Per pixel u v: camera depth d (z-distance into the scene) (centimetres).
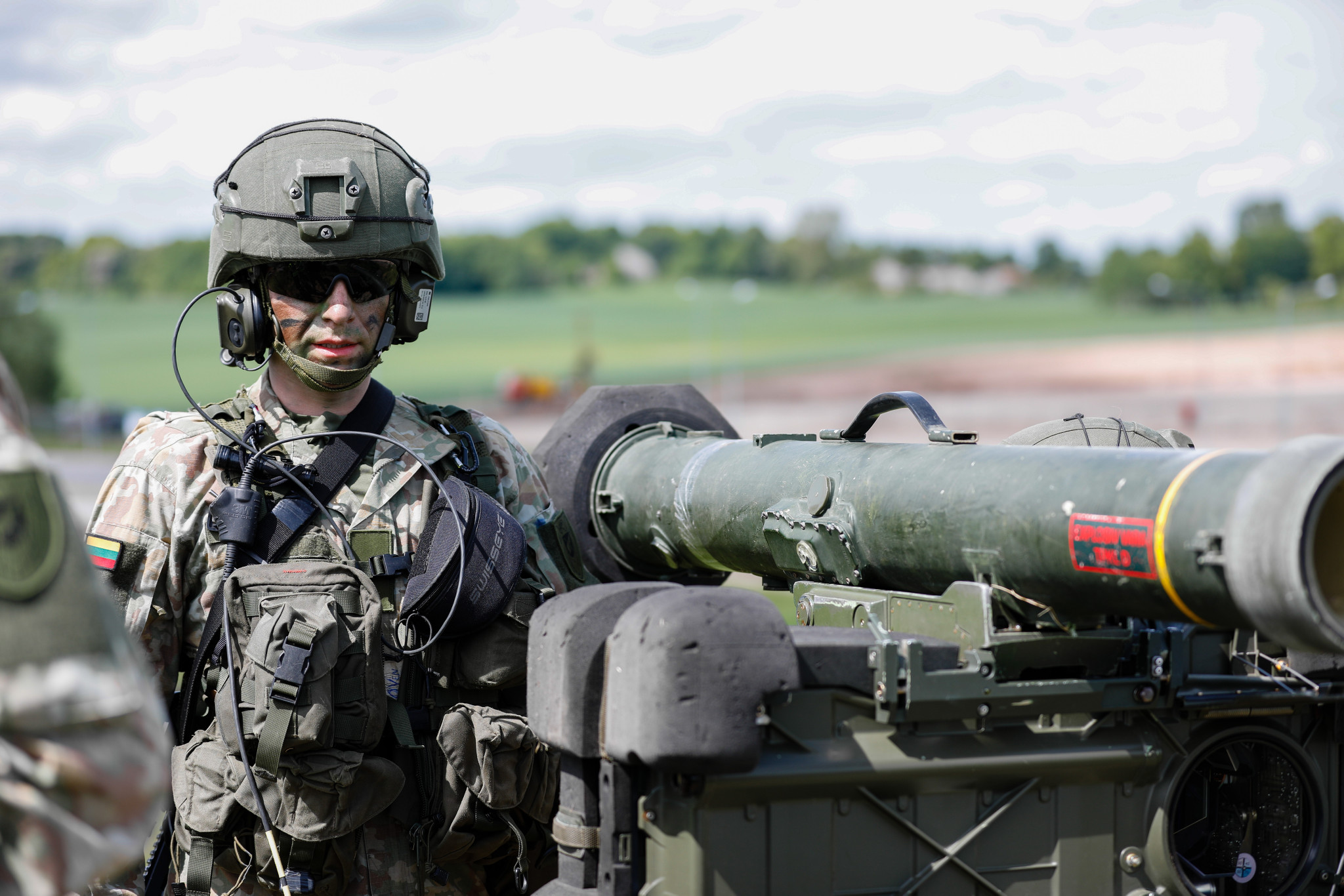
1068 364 8262
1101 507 135
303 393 228
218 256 220
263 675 184
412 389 7656
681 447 241
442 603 199
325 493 216
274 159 216
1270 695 160
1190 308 10506
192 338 8862
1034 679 156
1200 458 129
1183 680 158
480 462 233
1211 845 172
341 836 192
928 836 150
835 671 147
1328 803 169
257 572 193
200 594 212
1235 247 10988
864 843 149
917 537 162
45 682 106
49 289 11300
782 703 143
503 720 195
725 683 135
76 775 107
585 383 7944
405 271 230
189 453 214
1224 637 163
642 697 137
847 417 6625
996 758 151
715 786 141
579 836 158
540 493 247
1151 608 134
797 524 184
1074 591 142
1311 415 6159
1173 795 161
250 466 208
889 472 171
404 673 204
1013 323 9962
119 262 11519
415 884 203
